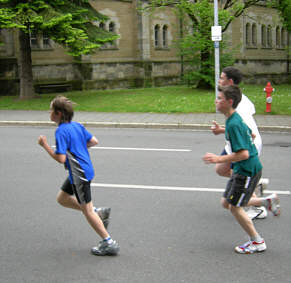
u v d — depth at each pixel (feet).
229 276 11.69
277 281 11.38
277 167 25.46
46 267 12.35
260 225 15.79
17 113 51.65
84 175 12.82
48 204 18.35
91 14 69.92
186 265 12.42
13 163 26.32
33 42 87.40
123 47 104.32
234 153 12.48
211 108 53.21
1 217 16.72
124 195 19.63
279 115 48.26
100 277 11.68
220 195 19.61
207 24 77.30
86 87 95.30
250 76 133.59
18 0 60.90
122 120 45.19
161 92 77.00
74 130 12.92
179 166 25.53
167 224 15.92
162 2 82.07
